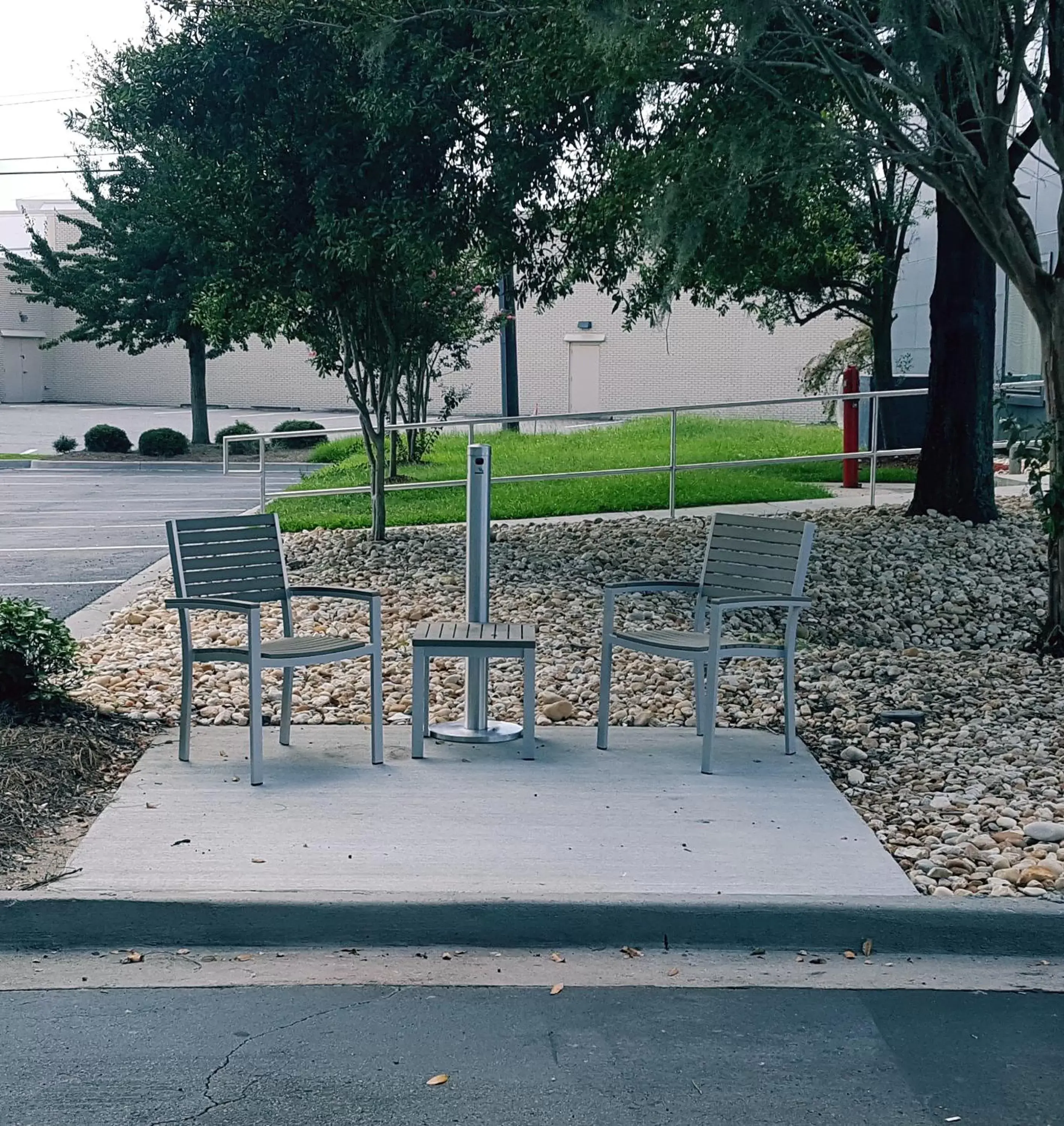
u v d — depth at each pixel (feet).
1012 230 26.32
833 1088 12.03
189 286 97.09
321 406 164.86
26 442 114.11
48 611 23.26
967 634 31.55
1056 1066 12.47
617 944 15.21
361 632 30.42
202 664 27.63
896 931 15.19
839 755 21.68
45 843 17.35
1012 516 43.60
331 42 35.53
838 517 44.68
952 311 42.29
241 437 47.78
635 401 146.20
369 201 36.88
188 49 36.14
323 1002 13.73
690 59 28.12
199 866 16.43
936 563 37.19
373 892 15.49
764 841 17.61
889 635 31.60
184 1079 12.10
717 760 21.33
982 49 25.21
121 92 37.37
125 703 24.02
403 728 23.12
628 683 25.86
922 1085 12.10
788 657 21.58
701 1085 12.07
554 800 19.25
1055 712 23.76
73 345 175.73
